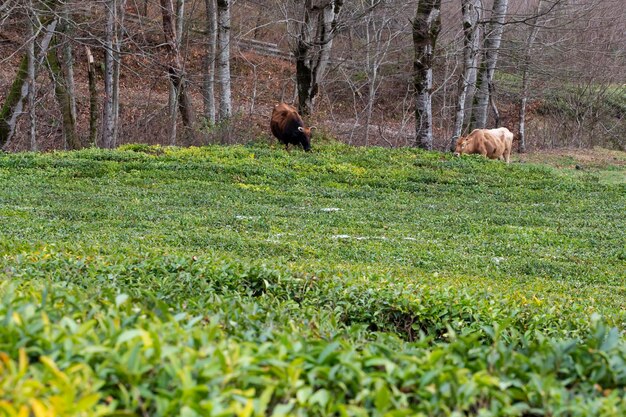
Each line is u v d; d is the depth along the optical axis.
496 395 2.90
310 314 6.07
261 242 12.24
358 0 35.34
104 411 2.34
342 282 7.79
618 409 2.78
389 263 11.53
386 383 2.96
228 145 26.28
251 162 22.34
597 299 9.37
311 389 2.79
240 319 4.61
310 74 28.06
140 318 3.41
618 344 3.84
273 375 2.87
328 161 23.19
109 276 7.04
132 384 2.62
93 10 28.78
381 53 33.91
